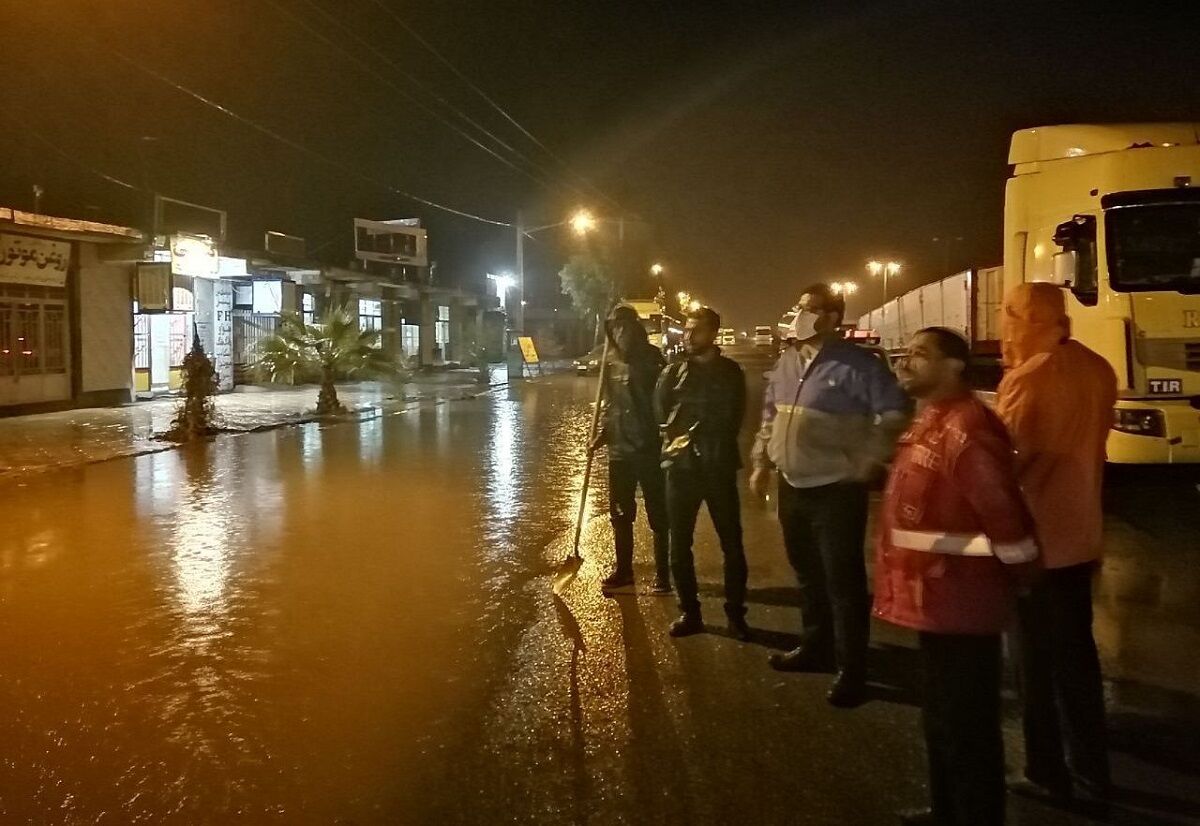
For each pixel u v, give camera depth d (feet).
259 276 104.42
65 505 37.68
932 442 12.33
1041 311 14.40
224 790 14.66
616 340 24.43
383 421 72.33
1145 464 35.96
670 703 17.84
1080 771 14.26
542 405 87.25
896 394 17.22
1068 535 14.08
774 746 16.01
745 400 21.59
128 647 21.16
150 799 14.39
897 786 14.58
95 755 15.87
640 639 21.43
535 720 17.13
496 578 26.68
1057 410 14.07
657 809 13.98
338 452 53.93
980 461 11.93
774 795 14.35
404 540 31.48
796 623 22.49
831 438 17.56
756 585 25.90
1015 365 14.75
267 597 24.91
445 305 168.96
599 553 29.63
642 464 24.35
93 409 77.10
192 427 59.41
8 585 26.12
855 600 17.54
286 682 19.04
